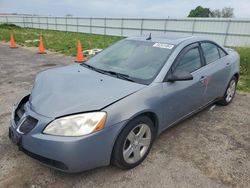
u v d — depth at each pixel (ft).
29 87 20.58
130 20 97.14
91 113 8.37
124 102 8.99
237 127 13.78
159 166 10.09
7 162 10.09
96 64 12.60
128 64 11.75
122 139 9.01
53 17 131.34
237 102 17.84
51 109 8.63
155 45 12.46
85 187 8.84
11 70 27.25
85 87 9.76
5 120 13.88
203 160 10.57
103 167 9.87
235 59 16.67
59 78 10.81
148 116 10.20
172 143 11.86
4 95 18.35
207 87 13.53
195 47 13.03
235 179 9.43
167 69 10.88
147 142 10.30
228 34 73.51
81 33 111.75
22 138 8.66
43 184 8.93
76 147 8.06
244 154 11.14
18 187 8.77
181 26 84.48
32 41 59.31
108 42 66.90
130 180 9.22
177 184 9.07
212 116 15.15
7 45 52.31
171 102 10.94
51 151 8.15
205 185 9.07
